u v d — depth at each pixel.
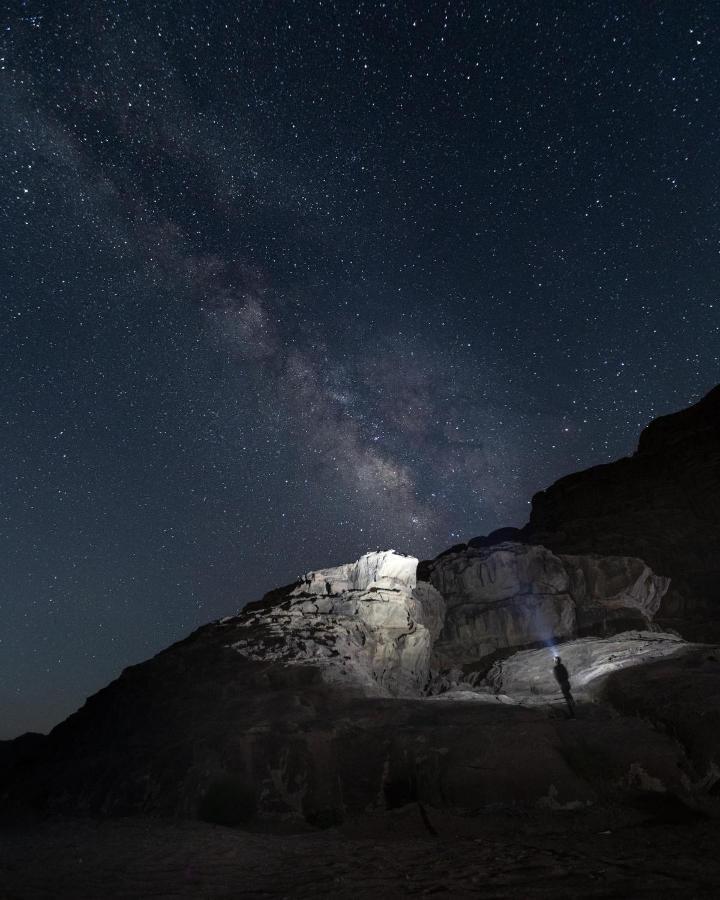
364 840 8.80
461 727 11.33
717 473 26.25
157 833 9.51
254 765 11.02
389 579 20.02
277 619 18.39
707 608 22.41
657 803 9.08
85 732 15.73
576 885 5.86
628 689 12.50
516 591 21.61
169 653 17.81
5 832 10.84
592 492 29.69
